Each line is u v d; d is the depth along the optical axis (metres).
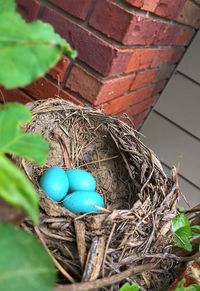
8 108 0.11
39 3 0.34
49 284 0.08
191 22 0.45
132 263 0.20
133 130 0.30
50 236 0.19
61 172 0.26
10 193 0.07
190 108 0.50
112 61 0.32
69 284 0.16
